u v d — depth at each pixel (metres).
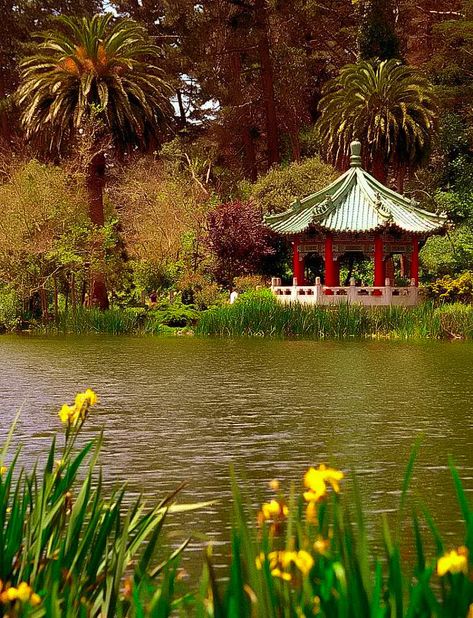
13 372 26.47
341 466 12.90
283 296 47.09
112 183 62.91
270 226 48.38
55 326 46.97
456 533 9.20
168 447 14.47
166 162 63.22
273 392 21.66
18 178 48.19
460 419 17.28
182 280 49.53
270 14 68.81
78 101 49.75
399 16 69.94
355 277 57.31
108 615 4.20
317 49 73.44
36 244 46.78
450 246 53.97
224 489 11.41
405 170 61.94
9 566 4.26
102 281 49.84
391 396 20.81
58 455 13.52
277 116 73.19
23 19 69.19
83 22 51.47
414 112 55.97
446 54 66.06
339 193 48.47
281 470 12.66
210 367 27.91
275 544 8.34
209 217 51.69
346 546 3.48
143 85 52.56
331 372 26.33
